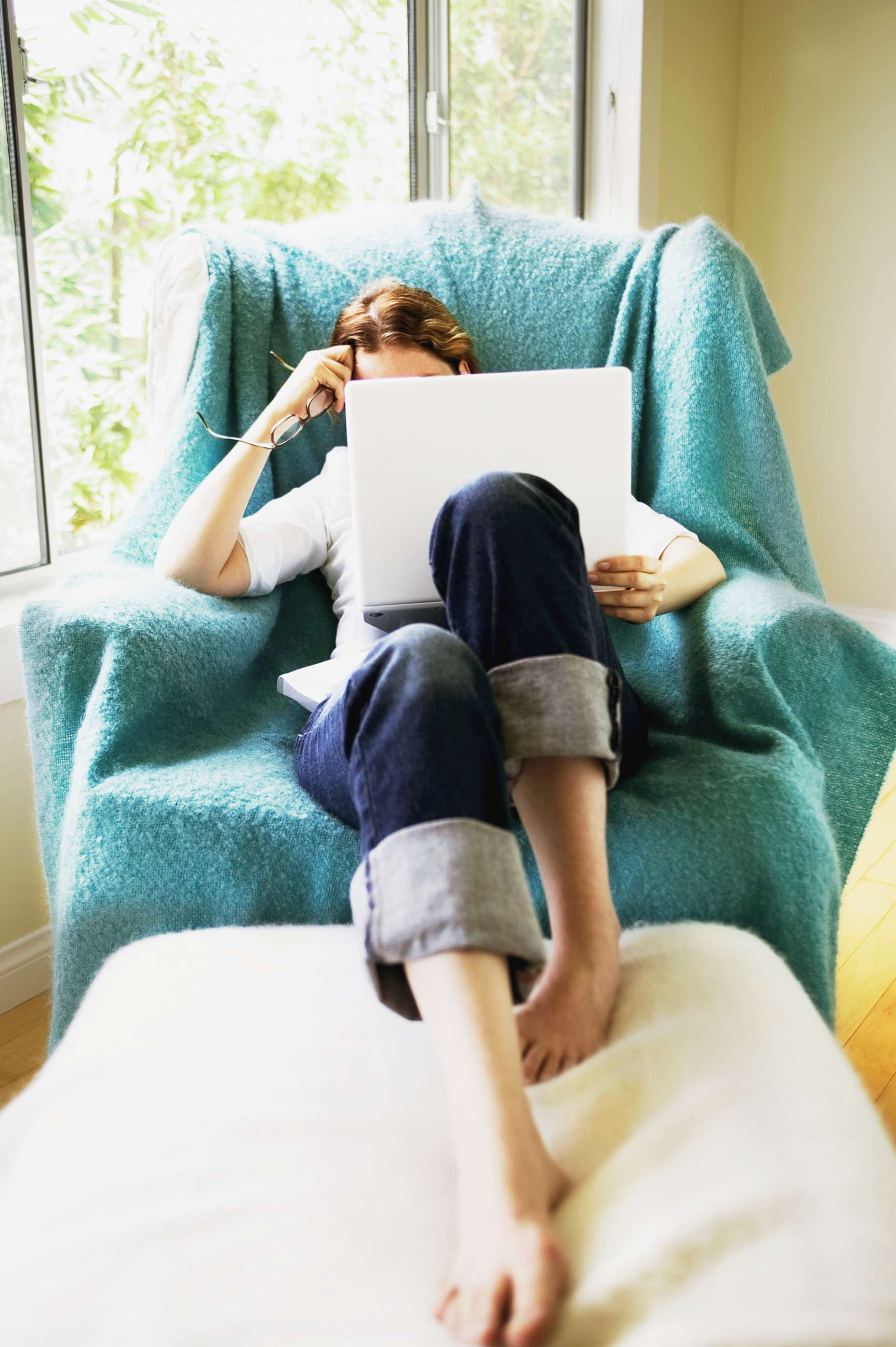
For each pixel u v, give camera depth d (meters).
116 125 1.80
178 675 1.17
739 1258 0.57
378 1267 0.60
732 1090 0.70
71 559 1.86
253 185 2.03
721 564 1.40
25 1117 0.77
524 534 0.87
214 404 1.49
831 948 1.05
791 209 2.90
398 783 0.73
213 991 0.86
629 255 1.59
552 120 2.58
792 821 0.98
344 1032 0.81
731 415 1.46
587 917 0.79
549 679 0.82
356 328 1.34
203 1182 0.66
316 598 1.50
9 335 1.67
